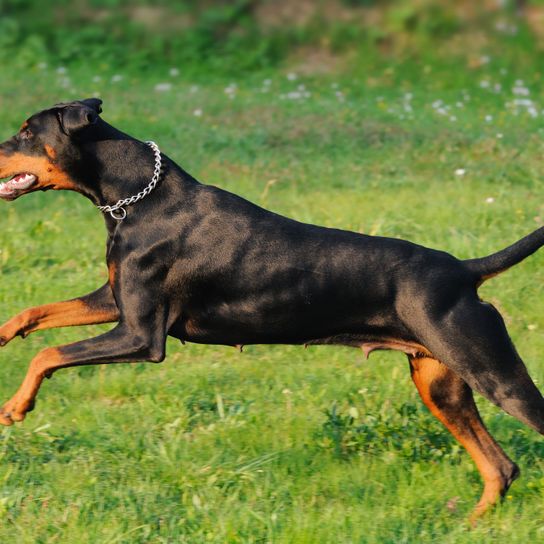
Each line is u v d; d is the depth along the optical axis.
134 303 9.13
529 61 31.64
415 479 9.45
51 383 11.81
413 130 22.17
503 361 8.77
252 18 35.03
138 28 34.09
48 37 33.22
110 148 9.26
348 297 9.05
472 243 15.04
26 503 8.97
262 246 9.13
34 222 16.98
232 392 11.58
